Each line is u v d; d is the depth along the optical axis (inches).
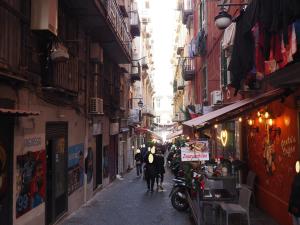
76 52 545.3
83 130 598.9
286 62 277.9
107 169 826.8
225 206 394.9
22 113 267.6
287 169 398.9
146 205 574.6
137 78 1427.2
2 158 316.2
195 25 1130.0
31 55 375.9
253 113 528.4
